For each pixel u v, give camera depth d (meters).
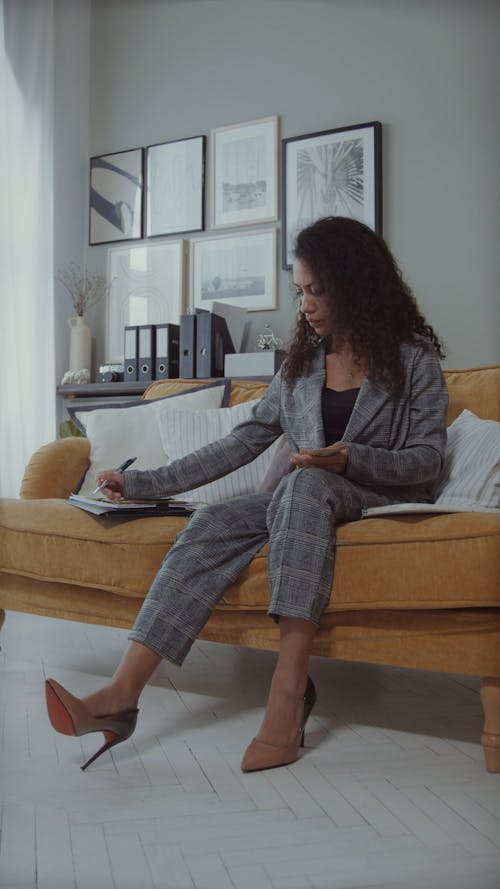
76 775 1.38
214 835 1.17
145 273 4.42
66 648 2.33
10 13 4.19
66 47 4.51
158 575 1.56
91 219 4.58
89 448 2.45
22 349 4.16
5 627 2.62
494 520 1.44
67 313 4.49
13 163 4.16
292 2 4.05
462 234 3.57
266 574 1.58
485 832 1.18
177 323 4.30
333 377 1.84
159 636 1.49
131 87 4.53
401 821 1.22
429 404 1.72
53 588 1.92
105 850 1.12
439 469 1.69
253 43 4.16
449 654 1.45
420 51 3.70
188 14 4.37
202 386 2.57
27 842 1.14
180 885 1.03
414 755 1.50
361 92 3.84
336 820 1.22
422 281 3.64
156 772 1.40
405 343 1.77
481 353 3.51
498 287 3.50
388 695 1.92
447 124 3.62
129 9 4.55
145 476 1.81
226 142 4.21
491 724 1.42
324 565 1.48
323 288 1.77
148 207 4.43
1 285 4.09
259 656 2.30
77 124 4.57
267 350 3.87
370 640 1.52
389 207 3.73
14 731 1.60
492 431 1.81
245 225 4.16
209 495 2.18
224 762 1.45
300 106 4.01
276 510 1.56
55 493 2.28
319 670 2.17
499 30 3.55
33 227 4.23
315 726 1.67
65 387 4.27
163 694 1.89
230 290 4.17
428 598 1.44
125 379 4.10
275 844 1.14
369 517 1.56
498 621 1.42
